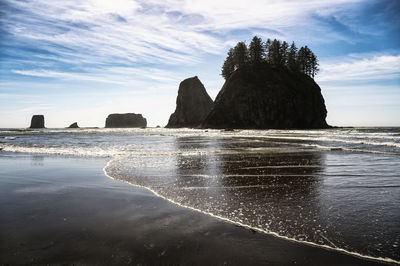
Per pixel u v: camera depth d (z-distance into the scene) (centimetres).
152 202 507
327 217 410
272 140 2556
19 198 546
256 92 9500
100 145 2217
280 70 10338
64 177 790
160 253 296
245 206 474
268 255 291
